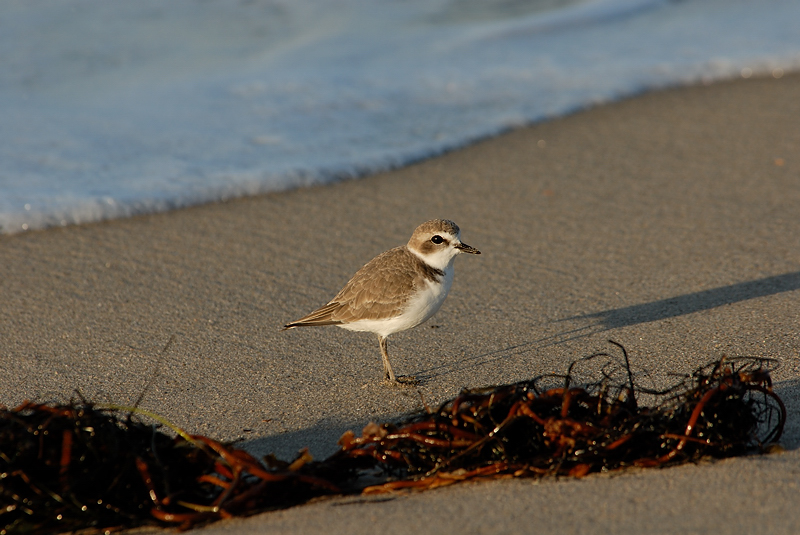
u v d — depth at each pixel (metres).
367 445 6.88
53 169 14.73
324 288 11.02
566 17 23.53
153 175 14.60
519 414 6.47
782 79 18.47
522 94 18.38
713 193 13.38
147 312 10.38
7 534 5.88
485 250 11.96
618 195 13.59
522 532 5.57
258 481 6.47
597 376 8.43
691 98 17.78
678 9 24.23
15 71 19.56
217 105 17.95
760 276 10.64
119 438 6.38
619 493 6.01
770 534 5.38
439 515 5.87
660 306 10.05
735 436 6.50
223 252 12.12
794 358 8.38
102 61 20.42
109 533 6.05
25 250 12.18
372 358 9.31
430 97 18.39
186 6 24.27
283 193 14.21
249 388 8.58
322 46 21.66
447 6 24.81
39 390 8.50
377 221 13.09
